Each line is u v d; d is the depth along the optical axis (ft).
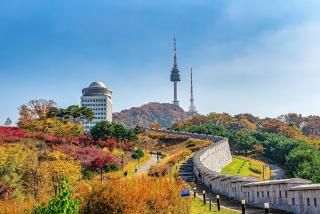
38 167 192.34
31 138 322.34
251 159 466.70
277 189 102.94
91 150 307.37
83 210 72.95
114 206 71.87
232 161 422.41
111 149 341.82
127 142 372.17
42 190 182.09
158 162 299.79
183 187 103.65
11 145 282.15
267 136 577.02
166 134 487.20
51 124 357.20
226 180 150.82
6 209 81.82
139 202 74.95
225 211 109.91
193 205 122.93
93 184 78.48
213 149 335.06
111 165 275.39
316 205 83.15
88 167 266.36
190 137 461.37
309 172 298.56
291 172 356.59
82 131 378.94
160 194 83.46
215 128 600.39
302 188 88.69
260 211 103.81
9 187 173.68
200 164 229.66
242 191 131.03
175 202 89.97
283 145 479.82
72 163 225.35
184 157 312.50
